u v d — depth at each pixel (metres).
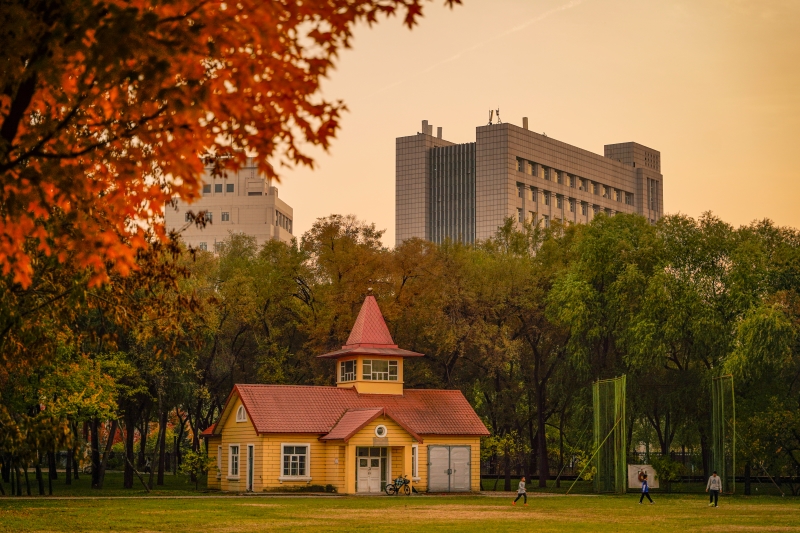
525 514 45.75
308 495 61.94
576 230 86.88
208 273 79.38
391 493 63.91
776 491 71.25
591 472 69.94
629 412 73.00
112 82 11.67
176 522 38.72
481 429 69.06
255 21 11.16
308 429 65.12
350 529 36.06
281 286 81.19
